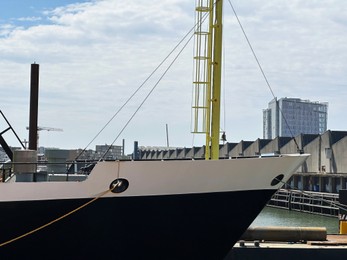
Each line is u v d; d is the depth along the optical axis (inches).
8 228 369.1
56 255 386.0
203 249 415.5
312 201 2381.9
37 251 381.7
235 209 407.8
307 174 2586.1
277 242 600.7
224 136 446.9
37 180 474.3
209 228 408.2
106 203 378.9
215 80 437.1
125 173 374.0
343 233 693.3
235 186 401.1
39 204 367.6
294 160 406.9
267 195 414.6
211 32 439.8
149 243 400.2
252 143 3157.0
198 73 440.5
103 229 385.1
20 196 363.3
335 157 2471.7
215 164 388.2
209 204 399.5
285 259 555.5
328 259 555.5
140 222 390.3
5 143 566.3
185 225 401.4
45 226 374.6
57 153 631.8
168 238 402.3
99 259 394.0
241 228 416.2
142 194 383.2
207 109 437.7
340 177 2348.7
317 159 2605.8
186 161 382.0
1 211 363.3
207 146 436.8
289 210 2463.1
